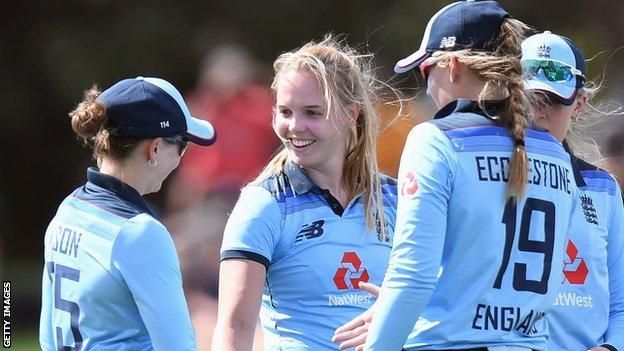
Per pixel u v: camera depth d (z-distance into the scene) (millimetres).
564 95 15633
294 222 15000
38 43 52875
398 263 13273
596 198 16000
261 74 42594
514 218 13516
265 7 52250
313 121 15047
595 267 15719
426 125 13727
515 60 13867
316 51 15344
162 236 14297
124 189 14531
